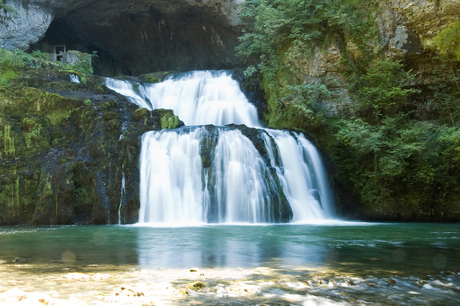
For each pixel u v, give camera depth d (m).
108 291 4.56
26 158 19.00
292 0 25.38
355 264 6.66
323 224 17.19
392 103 23.03
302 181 20.80
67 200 17.39
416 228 15.12
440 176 21.86
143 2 35.00
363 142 21.78
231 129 19.86
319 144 23.66
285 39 26.55
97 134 19.27
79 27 38.38
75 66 28.05
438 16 22.53
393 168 21.16
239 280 5.27
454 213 21.56
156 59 41.38
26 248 8.82
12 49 29.14
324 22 25.62
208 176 18.28
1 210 17.72
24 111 20.56
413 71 24.69
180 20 37.56
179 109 27.41
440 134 21.73
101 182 17.91
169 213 17.83
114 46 41.56
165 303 4.09
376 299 4.38
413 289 4.86
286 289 4.77
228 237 11.23
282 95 26.08
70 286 4.82
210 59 38.97
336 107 25.33
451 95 24.11
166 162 18.50
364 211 22.62
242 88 28.22
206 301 4.20
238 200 18.30
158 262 6.80
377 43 24.34
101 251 8.27
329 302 4.23
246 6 31.06
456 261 7.04
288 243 9.78
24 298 4.10
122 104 22.36
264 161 19.59
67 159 18.61
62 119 20.69
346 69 25.34
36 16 30.36
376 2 24.25
